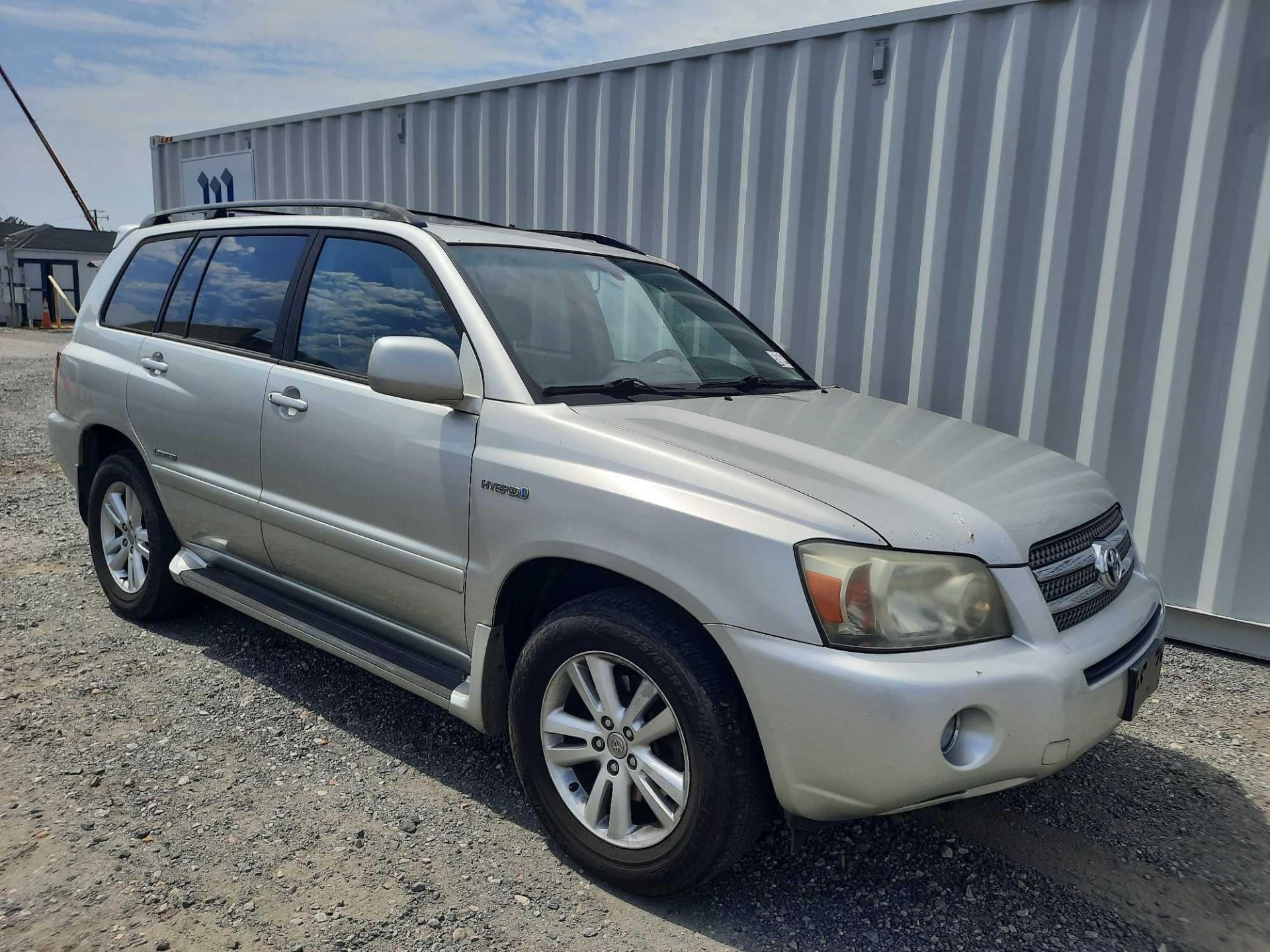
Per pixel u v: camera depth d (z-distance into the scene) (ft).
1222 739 12.01
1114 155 14.71
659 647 7.88
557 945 7.76
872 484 8.00
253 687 12.39
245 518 11.92
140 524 14.23
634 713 8.19
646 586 8.48
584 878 8.68
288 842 9.00
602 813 8.57
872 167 17.15
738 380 11.49
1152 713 12.72
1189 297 14.28
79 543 18.80
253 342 12.10
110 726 11.18
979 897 8.68
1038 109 15.30
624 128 20.58
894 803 7.23
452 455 9.39
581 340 10.62
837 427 9.71
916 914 8.41
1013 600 7.56
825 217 17.81
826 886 8.76
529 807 9.85
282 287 11.99
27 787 9.75
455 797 9.96
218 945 7.53
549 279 11.04
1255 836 9.87
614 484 8.23
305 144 28.19
